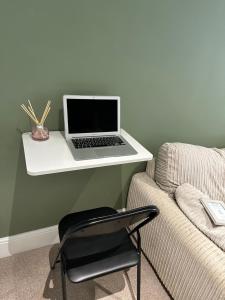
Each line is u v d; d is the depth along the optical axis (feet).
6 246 5.03
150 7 4.10
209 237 3.79
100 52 4.11
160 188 4.94
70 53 3.92
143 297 4.46
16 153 4.29
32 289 4.47
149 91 4.85
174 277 4.12
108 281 4.70
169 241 4.17
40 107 4.14
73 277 3.18
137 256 3.58
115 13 3.92
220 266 3.30
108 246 3.67
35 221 5.11
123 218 2.78
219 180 4.94
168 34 4.47
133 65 4.46
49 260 5.07
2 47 3.50
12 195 4.62
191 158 4.81
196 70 5.11
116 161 3.57
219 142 6.44
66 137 4.09
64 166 3.30
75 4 3.63
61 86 4.11
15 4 3.33
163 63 4.70
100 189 5.43
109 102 4.27
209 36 4.86
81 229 2.65
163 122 5.36
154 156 5.65
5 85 3.75
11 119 4.01
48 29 3.64
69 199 5.21
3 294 4.35
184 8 4.36
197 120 5.77
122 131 4.75
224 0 4.63
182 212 4.29
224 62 5.32
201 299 3.48
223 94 5.74
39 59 3.78
